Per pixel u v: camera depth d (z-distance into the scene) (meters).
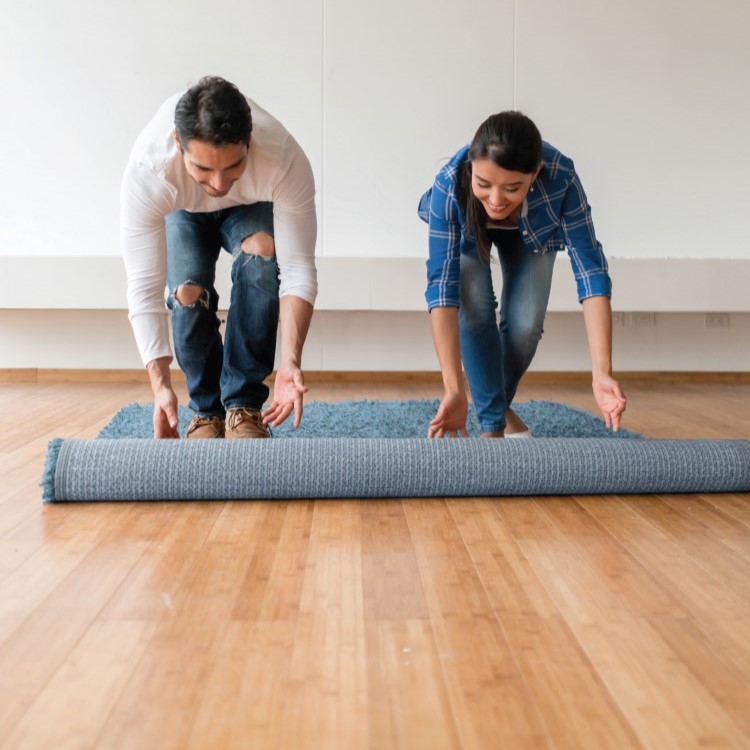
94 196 4.18
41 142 4.14
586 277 2.00
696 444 1.82
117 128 4.15
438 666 0.99
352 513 1.66
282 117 4.19
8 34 4.09
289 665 0.99
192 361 2.19
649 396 3.85
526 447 1.78
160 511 1.67
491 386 2.17
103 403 3.46
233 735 0.84
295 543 1.46
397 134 4.21
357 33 4.16
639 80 4.24
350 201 4.24
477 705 0.90
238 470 1.70
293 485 1.71
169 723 0.86
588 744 0.83
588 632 1.09
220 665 0.99
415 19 4.16
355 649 1.04
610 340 1.96
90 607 1.17
